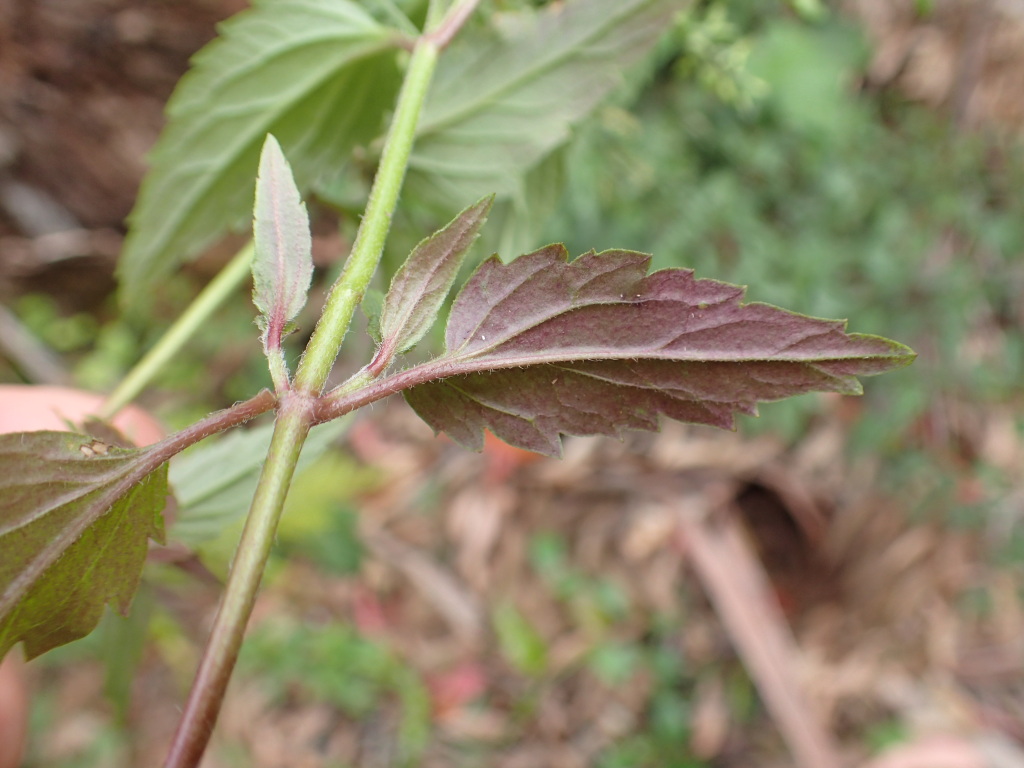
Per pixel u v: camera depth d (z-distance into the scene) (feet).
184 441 0.28
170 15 1.07
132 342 1.37
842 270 1.38
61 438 0.27
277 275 0.29
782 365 0.28
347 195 0.51
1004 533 1.40
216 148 0.45
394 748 1.32
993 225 1.41
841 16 1.33
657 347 0.28
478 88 0.46
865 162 1.38
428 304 0.29
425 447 1.46
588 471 1.44
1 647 0.28
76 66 1.12
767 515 1.48
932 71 1.41
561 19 0.45
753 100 1.24
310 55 0.44
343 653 1.33
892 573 1.42
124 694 0.52
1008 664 1.36
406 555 1.42
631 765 1.31
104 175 1.22
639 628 1.40
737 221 1.29
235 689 1.34
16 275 1.31
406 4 0.48
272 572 0.97
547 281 0.29
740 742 1.33
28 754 1.22
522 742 1.34
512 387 0.30
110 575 0.29
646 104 1.22
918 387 1.38
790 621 1.44
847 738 1.32
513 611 1.39
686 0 0.45
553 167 0.52
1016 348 1.45
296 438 0.26
